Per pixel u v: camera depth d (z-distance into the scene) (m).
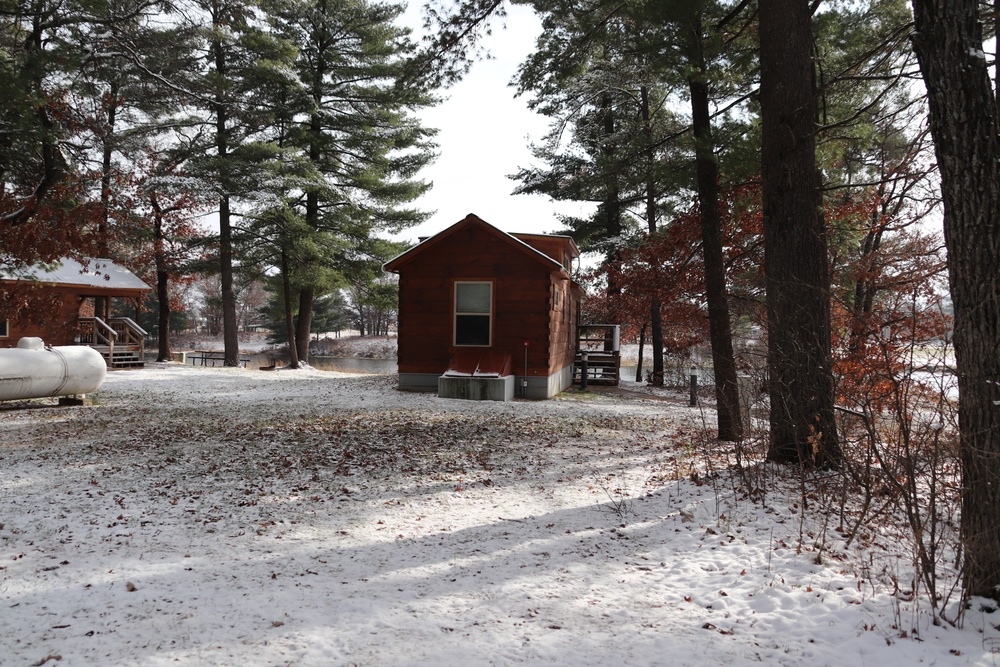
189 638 3.79
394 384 19.95
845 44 11.66
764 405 9.73
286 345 63.69
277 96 27.88
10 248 13.99
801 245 8.20
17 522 6.04
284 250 28.03
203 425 11.80
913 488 4.41
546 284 17.53
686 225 15.20
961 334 4.29
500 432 11.73
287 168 27.17
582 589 4.71
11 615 4.08
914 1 4.46
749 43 11.71
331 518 6.48
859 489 6.90
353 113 29.95
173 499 6.96
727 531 5.89
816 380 8.02
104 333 25.30
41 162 16.72
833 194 15.55
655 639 3.87
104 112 18.69
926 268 13.08
